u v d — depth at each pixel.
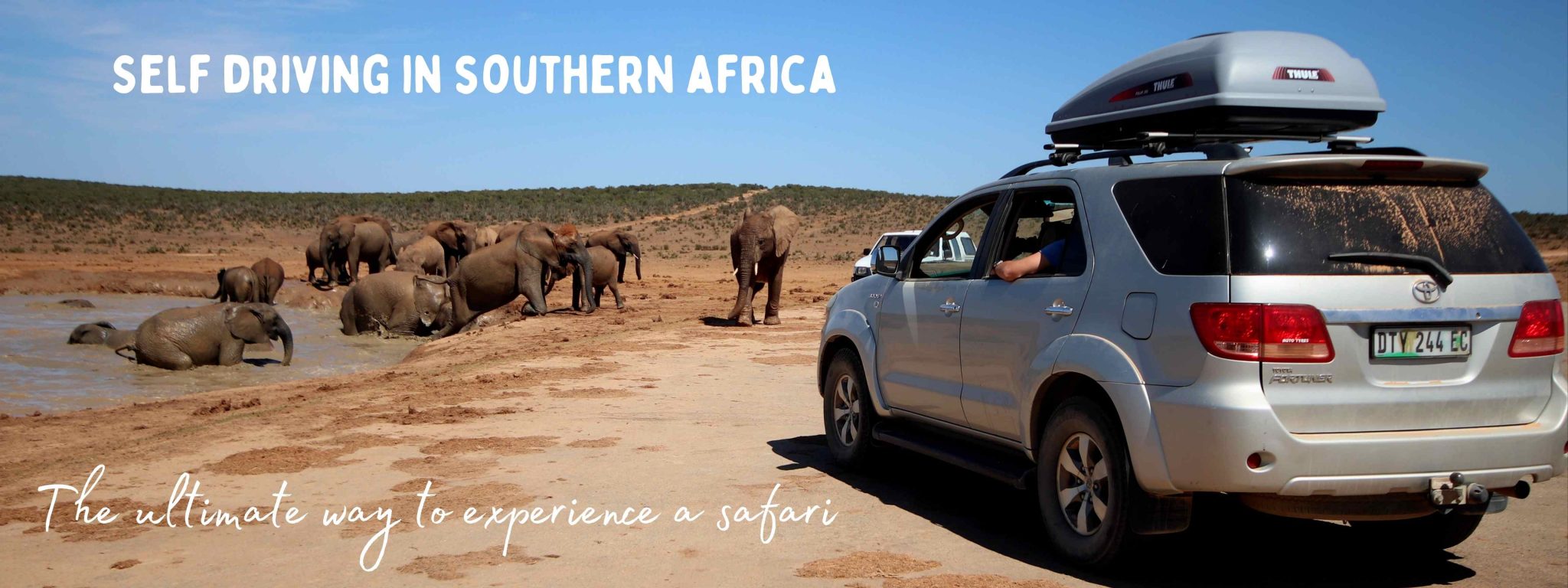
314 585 5.39
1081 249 5.86
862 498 7.20
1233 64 5.54
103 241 68.38
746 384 12.73
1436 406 5.00
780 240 20.50
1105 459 5.39
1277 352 4.84
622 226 92.69
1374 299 4.93
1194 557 5.91
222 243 74.38
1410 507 5.04
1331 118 5.71
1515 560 5.91
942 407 6.86
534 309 23.39
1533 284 5.27
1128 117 6.09
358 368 17.64
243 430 9.65
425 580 5.46
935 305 6.92
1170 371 5.08
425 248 34.12
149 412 11.23
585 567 5.66
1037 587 5.30
